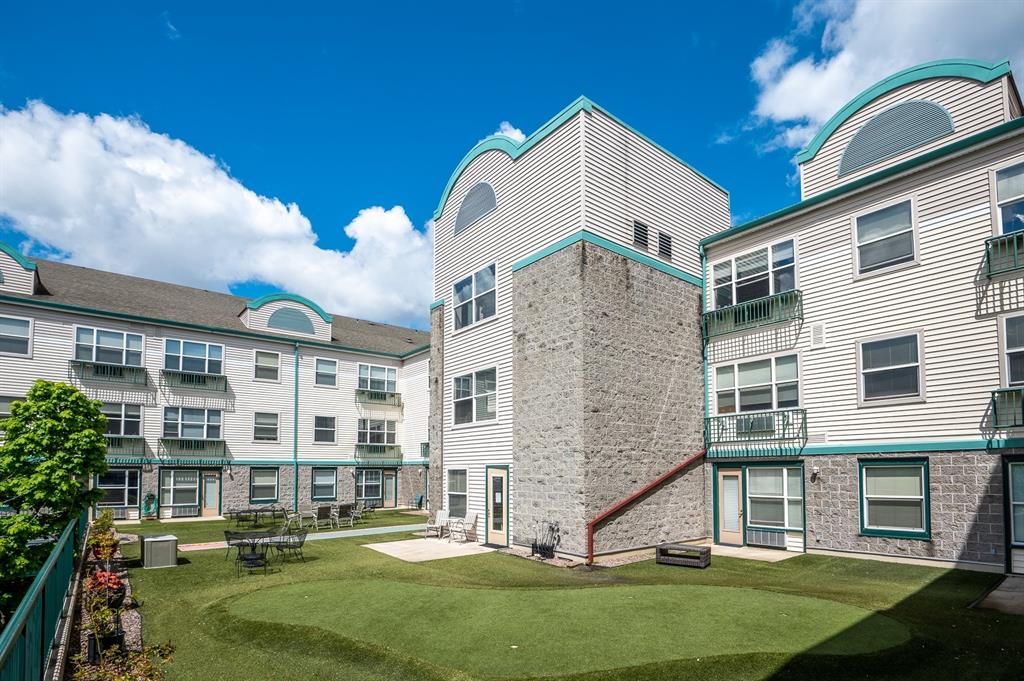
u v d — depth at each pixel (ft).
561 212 46.73
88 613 24.03
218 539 55.06
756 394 48.78
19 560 39.17
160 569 39.22
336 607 29.12
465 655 22.74
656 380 48.24
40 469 42.75
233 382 83.76
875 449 40.68
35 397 45.78
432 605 29.14
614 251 46.57
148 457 75.15
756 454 47.34
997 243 36.29
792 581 34.01
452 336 59.16
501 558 43.37
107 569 34.37
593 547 41.29
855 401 42.16
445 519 55.77
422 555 44.75
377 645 24.03
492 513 50.96
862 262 42.83
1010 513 34.53
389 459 97.40
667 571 37.88
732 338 50.93
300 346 91.04
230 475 81.66
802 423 44.75
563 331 45.06
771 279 48.57
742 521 47.75
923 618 25.66
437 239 63.31
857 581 33.45
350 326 110.42
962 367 37.27
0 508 53.67
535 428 46.80
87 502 45.75
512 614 27.43
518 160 52.11
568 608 28.17
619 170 48.11
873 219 42.52
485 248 55.42
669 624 25.35
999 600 28.40
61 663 19.29
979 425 36.22
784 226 48.03
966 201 38.04
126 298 81.51
